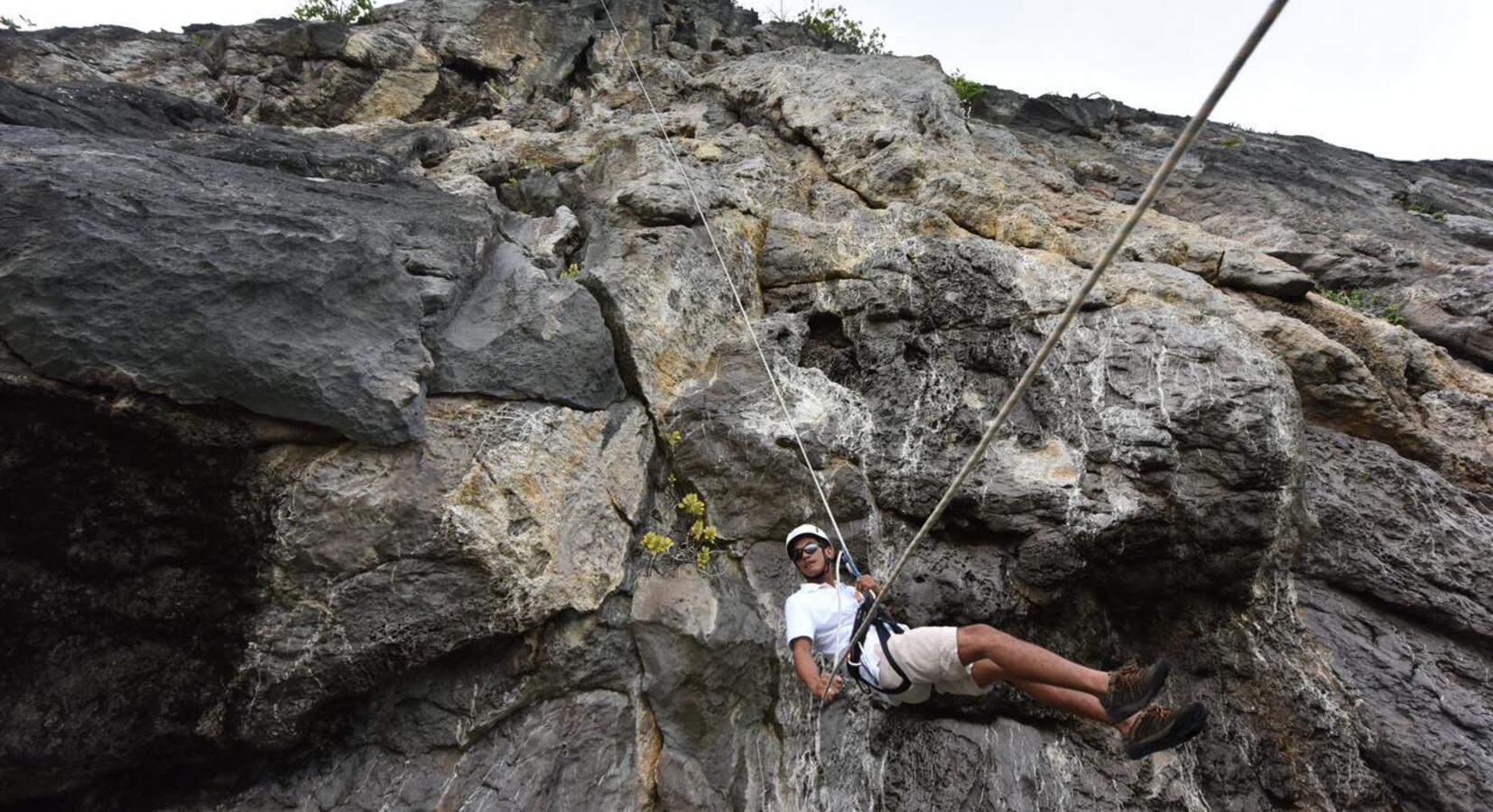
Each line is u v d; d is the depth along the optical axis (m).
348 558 4.01
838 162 7.59
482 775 4.13
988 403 5.56
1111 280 6.41
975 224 7.00
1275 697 5.21
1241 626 5.41
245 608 4.03
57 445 3.82
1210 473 5.16
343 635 3.99
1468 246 8.91
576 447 4.77
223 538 4.05
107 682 3.93
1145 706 3.13
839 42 11.30
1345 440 6.23
